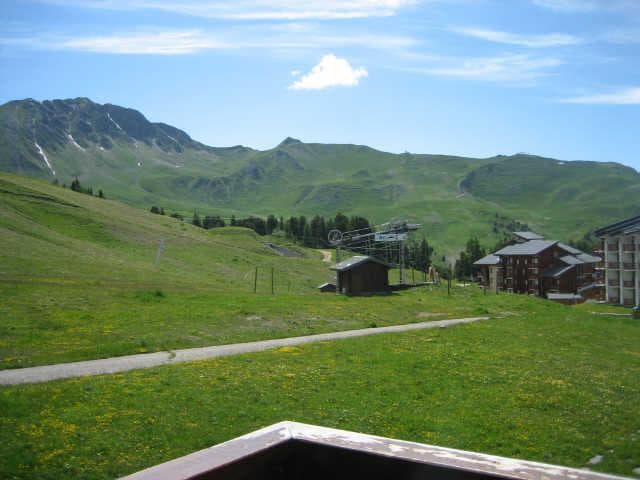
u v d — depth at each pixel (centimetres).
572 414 2095
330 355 2944
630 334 4422
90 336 3306
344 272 8000
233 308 4578
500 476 412
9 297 4291
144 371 2464
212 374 2428
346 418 1977
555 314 5488
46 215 10175
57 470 1443
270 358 2828
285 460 500
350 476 476
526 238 16550
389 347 3216
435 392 2333
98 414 1836
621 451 1728
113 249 9531
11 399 1912
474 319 4988
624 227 10688
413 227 10019
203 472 425
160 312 4219
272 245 16675
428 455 454
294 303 5194
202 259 10625
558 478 409
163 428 1770
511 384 2483
